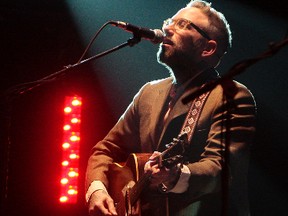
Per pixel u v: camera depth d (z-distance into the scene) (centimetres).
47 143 811
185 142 445
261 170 775
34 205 803
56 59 828
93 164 554
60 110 812
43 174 808
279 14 742
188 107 505
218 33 535
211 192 470
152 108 536
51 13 834
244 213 491
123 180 514
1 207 594
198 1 550
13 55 834
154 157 449
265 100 769
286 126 763
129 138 563
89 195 527
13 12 835
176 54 522
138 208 484
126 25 511
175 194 474
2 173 593
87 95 812
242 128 484
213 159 467
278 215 770
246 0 756
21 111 812
